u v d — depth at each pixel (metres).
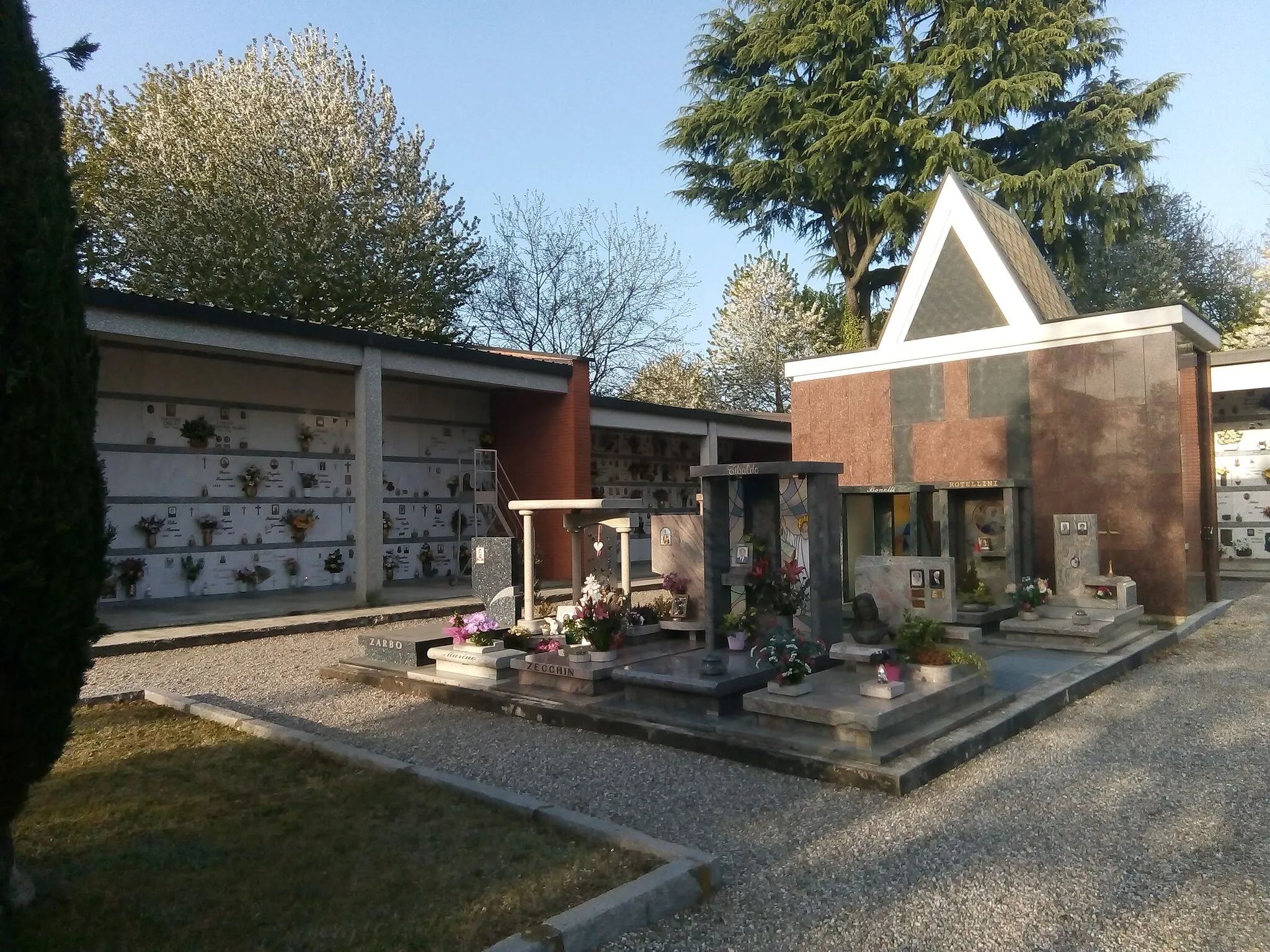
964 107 28.38
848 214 31.62
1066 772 6.18
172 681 9.56
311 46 28.86
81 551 3.86
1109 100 29.33
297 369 17.55
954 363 14.27
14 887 4.03
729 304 46.25
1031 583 11.44
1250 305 36.62
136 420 15.22
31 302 3.62
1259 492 21.38
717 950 3.83
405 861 4.55
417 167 29.94
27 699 3.68
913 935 3.96
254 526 16.72
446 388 20.02
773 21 31.70
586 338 36.91
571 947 3.73
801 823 5.29
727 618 8.77
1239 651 10.71
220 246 24.83
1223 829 5.14
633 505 10.36
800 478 9.30
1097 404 12.78
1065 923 4.06
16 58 3.65
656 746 6.94
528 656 8.60
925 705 6.72
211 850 4.70
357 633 12.84
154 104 28.20
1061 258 29.97
